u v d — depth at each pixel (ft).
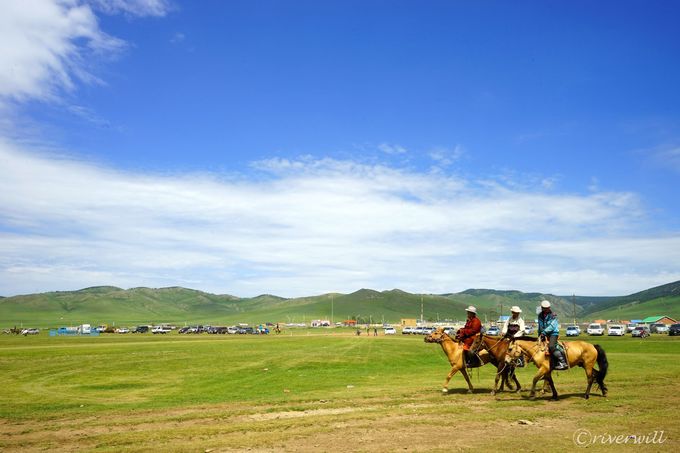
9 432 55.52
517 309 68.90
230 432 49.85
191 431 50.47
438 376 104.53
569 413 54.29
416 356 161.68
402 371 119.14
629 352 172.35
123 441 47.91
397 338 325.42
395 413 55.62
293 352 183.01
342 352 179.42
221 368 130.82
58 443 48.93
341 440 45.06
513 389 72.28
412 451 41.16
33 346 243.60
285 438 46.16
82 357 168.14
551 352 63.00
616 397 63.77
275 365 135.33
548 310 63.98
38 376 119.14
